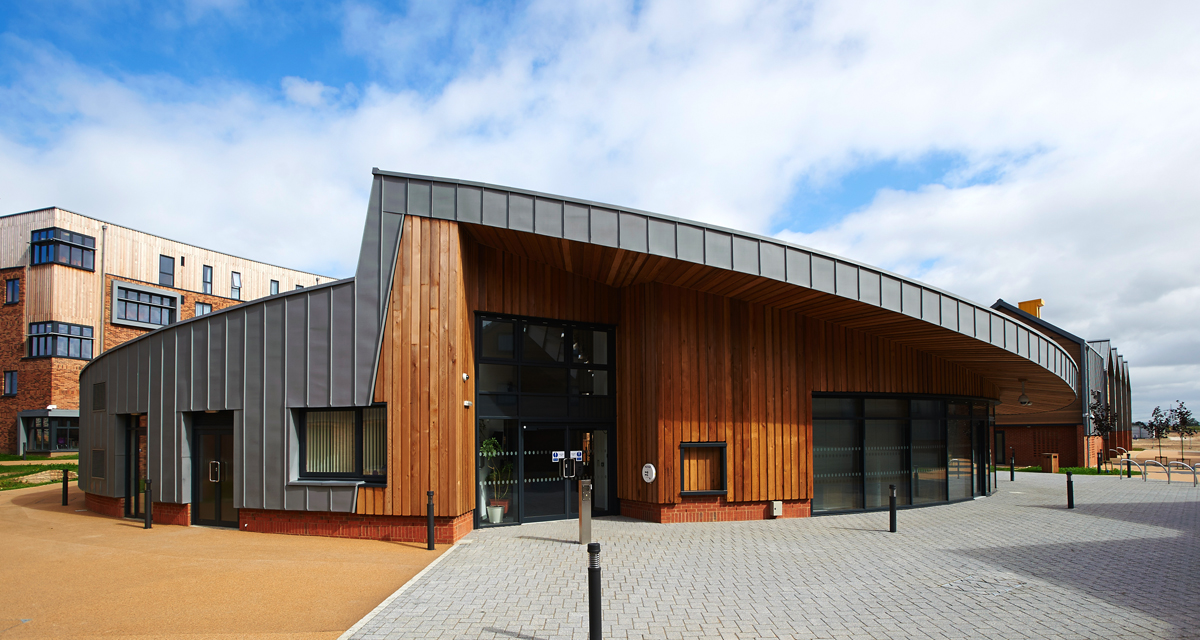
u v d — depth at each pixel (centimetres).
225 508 1254
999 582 814
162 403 1328
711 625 642
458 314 1096
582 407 1346
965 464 1728
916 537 1128
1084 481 2366
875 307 1196
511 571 862
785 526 1236
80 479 1697
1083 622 656
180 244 4366
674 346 1291
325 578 827
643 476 1282
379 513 1089
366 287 1120
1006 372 1683
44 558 953
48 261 3638
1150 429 4281
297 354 1162
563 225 1074
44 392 3572
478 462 1219
